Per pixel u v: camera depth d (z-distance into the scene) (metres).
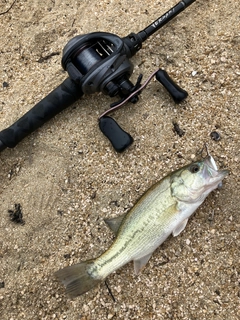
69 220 0.29
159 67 0.32
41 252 0.29
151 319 0.26
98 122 0.31
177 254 0.27
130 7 0.35
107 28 0.34
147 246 0.26
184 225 0.26
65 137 0.32
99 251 0.28
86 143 0.31
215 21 0.33
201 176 0.25
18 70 0.35
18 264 0.29
